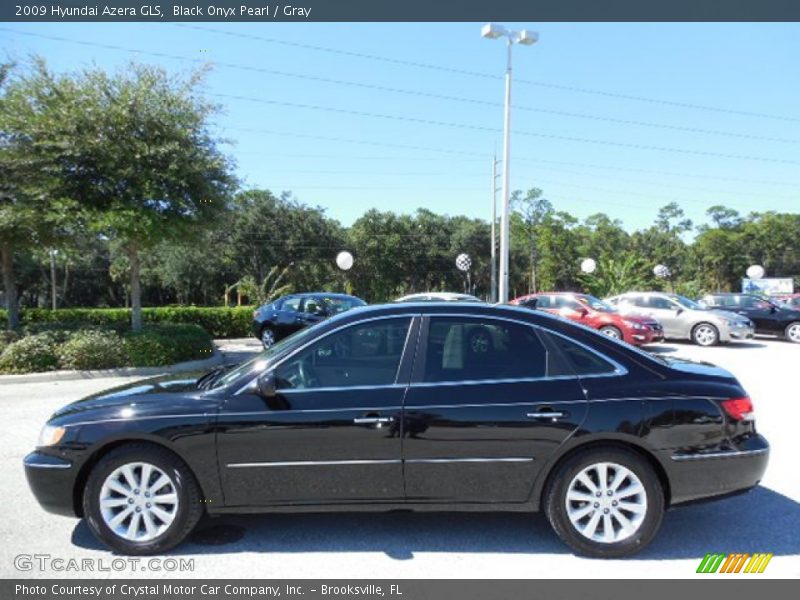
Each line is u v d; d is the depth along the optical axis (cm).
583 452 371
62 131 1170
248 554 379
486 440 369
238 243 4166
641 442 366
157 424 374
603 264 3662
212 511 379
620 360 387
